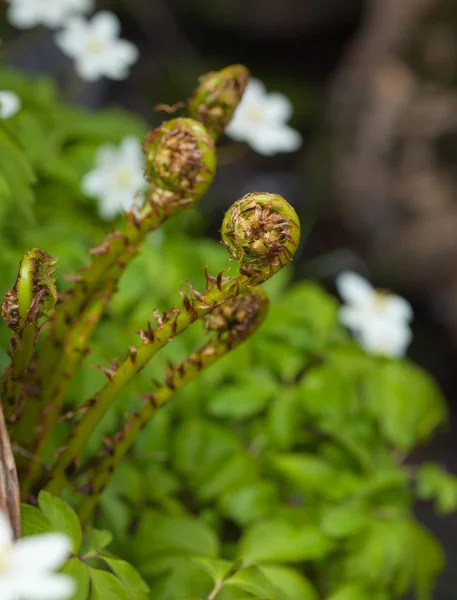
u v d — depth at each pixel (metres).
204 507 0.62
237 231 0.39
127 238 0.45
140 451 0.60
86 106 1.74
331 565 0.59
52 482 0.44
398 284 1.95
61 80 1.51
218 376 0.63
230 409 0.62
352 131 2.01
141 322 0.65
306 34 2.52
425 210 1.91
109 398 0.43
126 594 0.42
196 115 0.47
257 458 0.62
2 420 0.39
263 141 0.80
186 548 0.53
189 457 0.60
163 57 2.37
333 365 0.64
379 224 1.97
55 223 0.70
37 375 0.45
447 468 1.52
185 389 0.62
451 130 1.89
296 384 0.65
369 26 2.07
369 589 0.56
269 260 0.39
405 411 0.64
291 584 0.53
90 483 0.45
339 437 0.62
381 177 1.95
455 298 1.89
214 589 0.49
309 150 2.28
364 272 1.96
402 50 1.91
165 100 2.29
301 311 0.67
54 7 0.86
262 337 0.65
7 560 0.33
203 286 0.67
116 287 0.47
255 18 2.47
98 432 0.57
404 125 1.90
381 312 0.70
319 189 2.11
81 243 0.69
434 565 0.60
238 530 0.62
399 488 0.61
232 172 2.23
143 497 0.59
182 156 0.43
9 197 0.63
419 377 0.66
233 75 0.47
